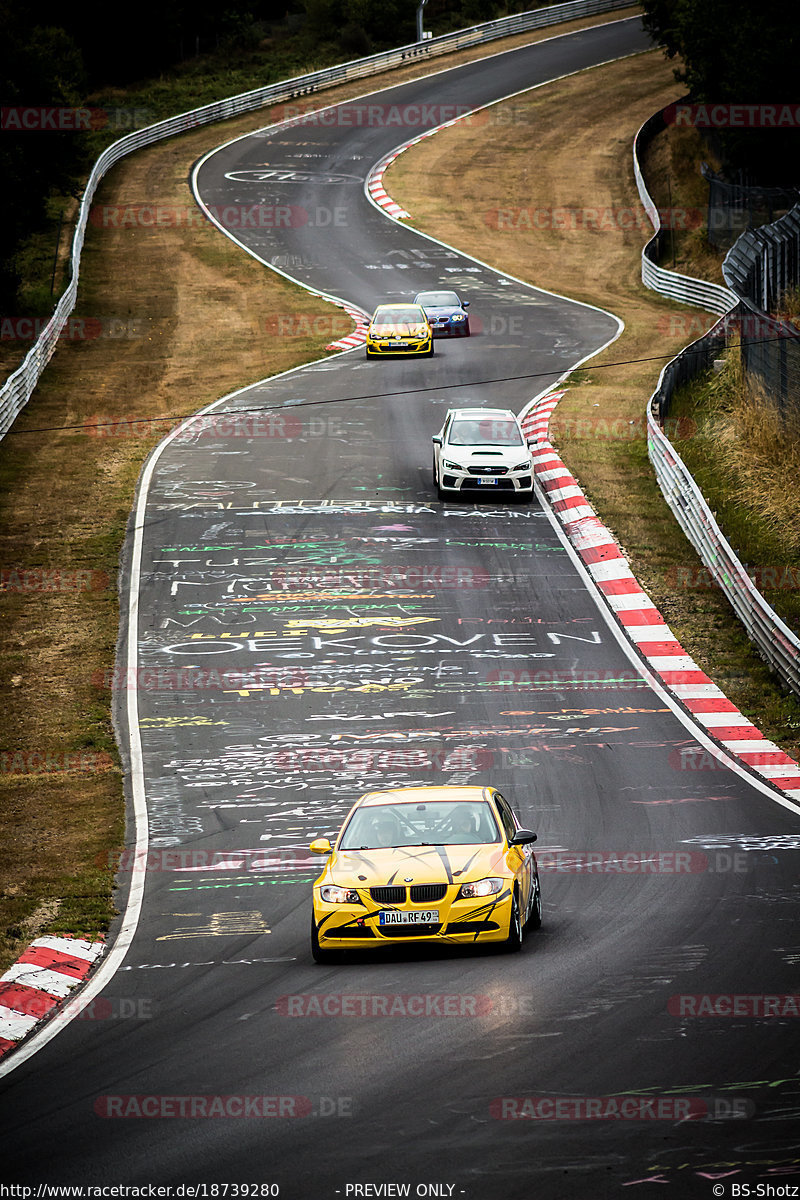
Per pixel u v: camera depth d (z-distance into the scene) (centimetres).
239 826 6347
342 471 12519
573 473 12294
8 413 14275
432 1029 3588
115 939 5084
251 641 8919
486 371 16062
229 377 16362
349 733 7456
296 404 14875
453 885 4328
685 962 4062
